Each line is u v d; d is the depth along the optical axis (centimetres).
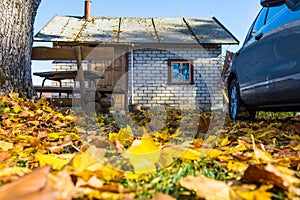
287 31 336
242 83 470
